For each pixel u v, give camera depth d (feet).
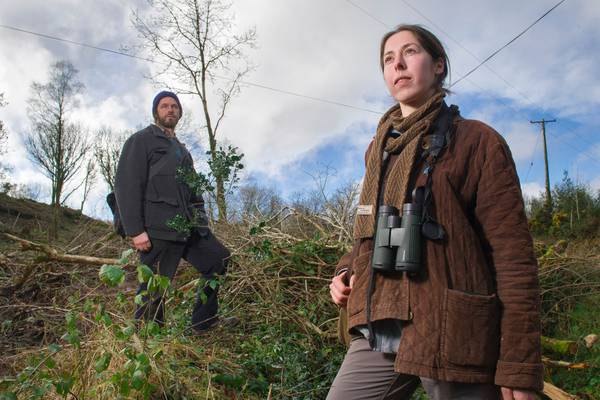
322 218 20.76
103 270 8.50
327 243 18.35
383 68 6.47
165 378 9.32
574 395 12.17
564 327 16.46
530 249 5.17
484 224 5.34
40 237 25.11
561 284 18.04
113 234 21.09
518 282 5.07
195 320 12.81
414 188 5.61
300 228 20.38
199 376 10.27
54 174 74.69
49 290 16.79
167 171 12.80
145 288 11.82
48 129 75.66
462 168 5.41
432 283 5.25
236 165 13.55
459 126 5.67
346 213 20.15
